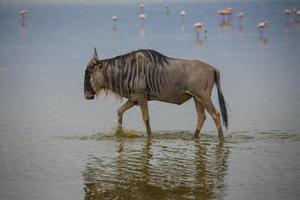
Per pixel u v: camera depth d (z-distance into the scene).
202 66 29.72
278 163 25.48
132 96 30.22
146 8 134.50
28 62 60.34
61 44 74.81
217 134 30.78
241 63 57.28
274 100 39.44
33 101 40.19
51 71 54.22
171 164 25.48
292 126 32.12
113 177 23.78
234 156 26.64
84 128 32.31
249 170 24.55
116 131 30.83
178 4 144.38
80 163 25.72
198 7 136.00
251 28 95.00
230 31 90.81
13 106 38.50
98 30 92.44
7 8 136.38
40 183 23.14
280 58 60.62
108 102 39.50
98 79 30.52
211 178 23.58
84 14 121.69
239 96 40.97
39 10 130.88
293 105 37.72
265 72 51.75
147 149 27.92
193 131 31.50
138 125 32.97
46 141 29.48
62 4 145.25
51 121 34.03
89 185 22.86
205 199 21.19
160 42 74.75
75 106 38.41
